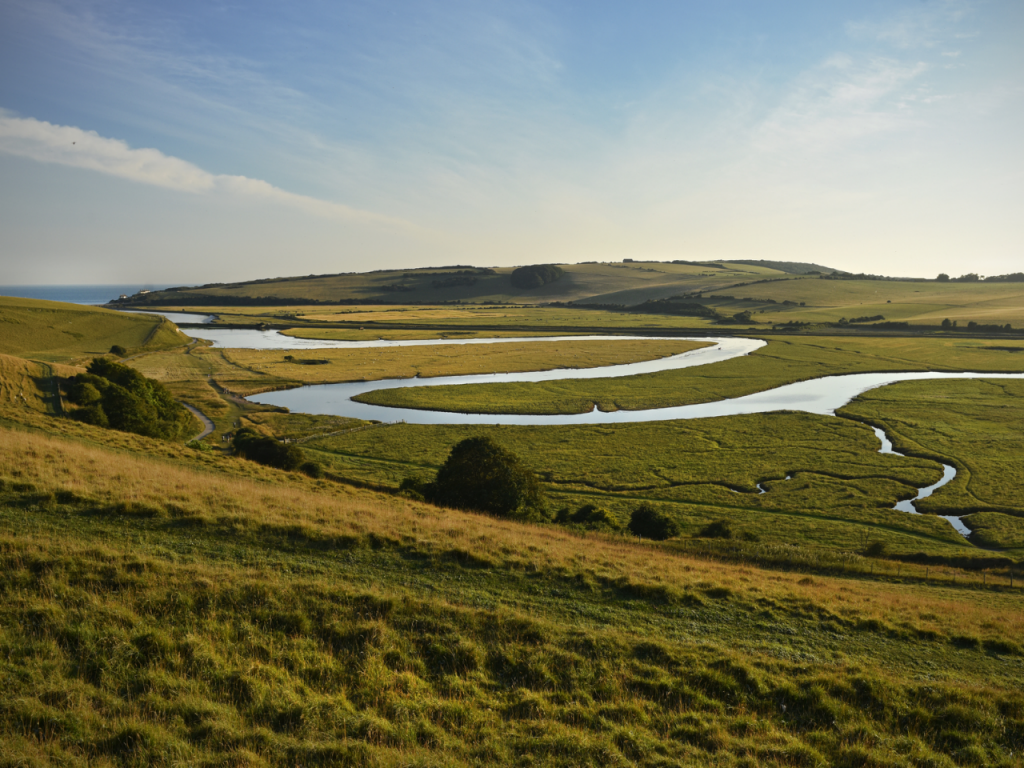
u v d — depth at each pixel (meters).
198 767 9.30
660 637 16.31
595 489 56.59
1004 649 17.91
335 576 17.48
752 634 17.56
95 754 9.33
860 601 22.16
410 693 12.29
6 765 8.55
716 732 11.95
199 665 12.02
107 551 15.84
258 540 19.47
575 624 16.55
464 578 19.02
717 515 49.66
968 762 11.79
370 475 56.62
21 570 14.05
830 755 11.64
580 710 12.27
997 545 43.81
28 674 10.85
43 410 51.50
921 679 15.12
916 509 52.00
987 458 64.94
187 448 40.81
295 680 12.10
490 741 10.95
